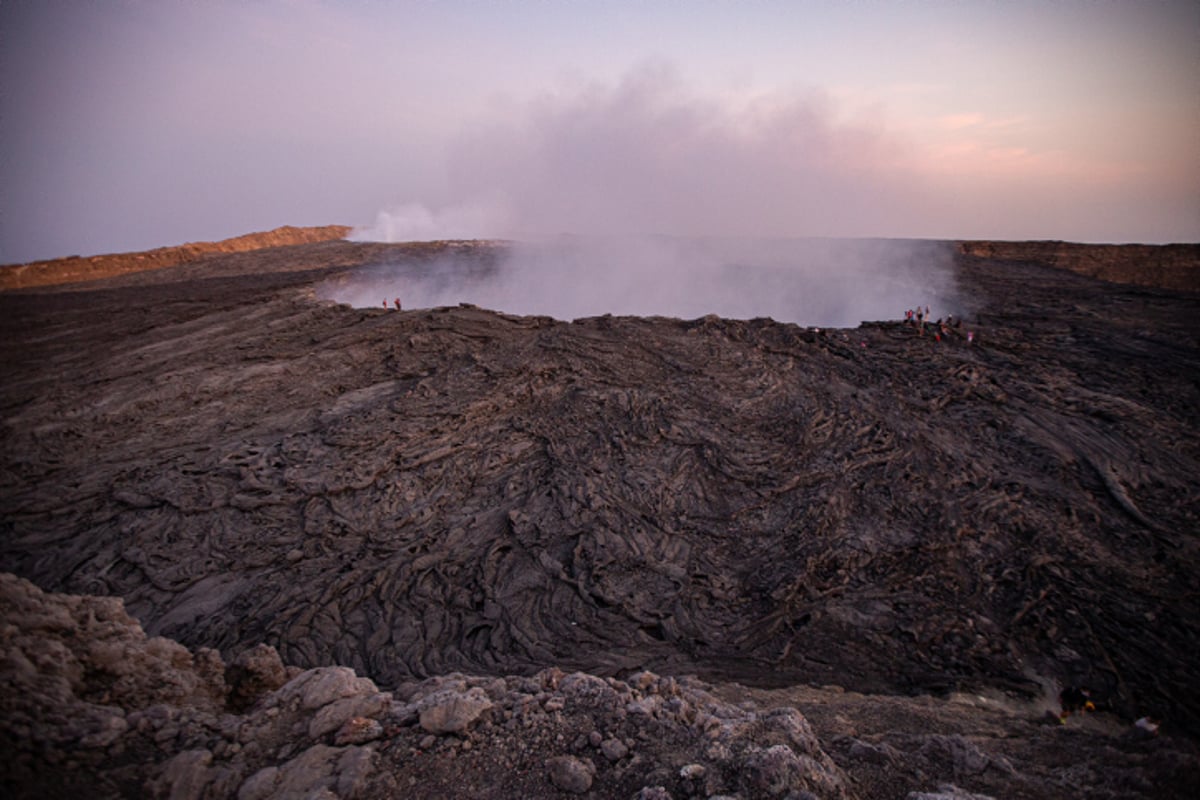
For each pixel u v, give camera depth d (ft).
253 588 41.50
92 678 19.10
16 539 43.42
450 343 79.97
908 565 46.73
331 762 17.33
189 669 21.77
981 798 17.60
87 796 14.46
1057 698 34.88
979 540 49.16
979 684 35.81
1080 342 86.84
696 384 72.49
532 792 16.62
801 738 19.26
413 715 19.72
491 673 35.99
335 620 39.63
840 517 51.78
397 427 59.31
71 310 89.86
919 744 22.21
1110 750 24.86
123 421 57.88
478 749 18.29
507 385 68.64
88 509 46.91
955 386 72.54
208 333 80.02
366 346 78.02
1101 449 60.34
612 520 50.44
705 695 24.90
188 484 49.80
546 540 48.29
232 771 16.56
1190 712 33.45
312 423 60.59
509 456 58.13
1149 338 86.38
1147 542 48.29
